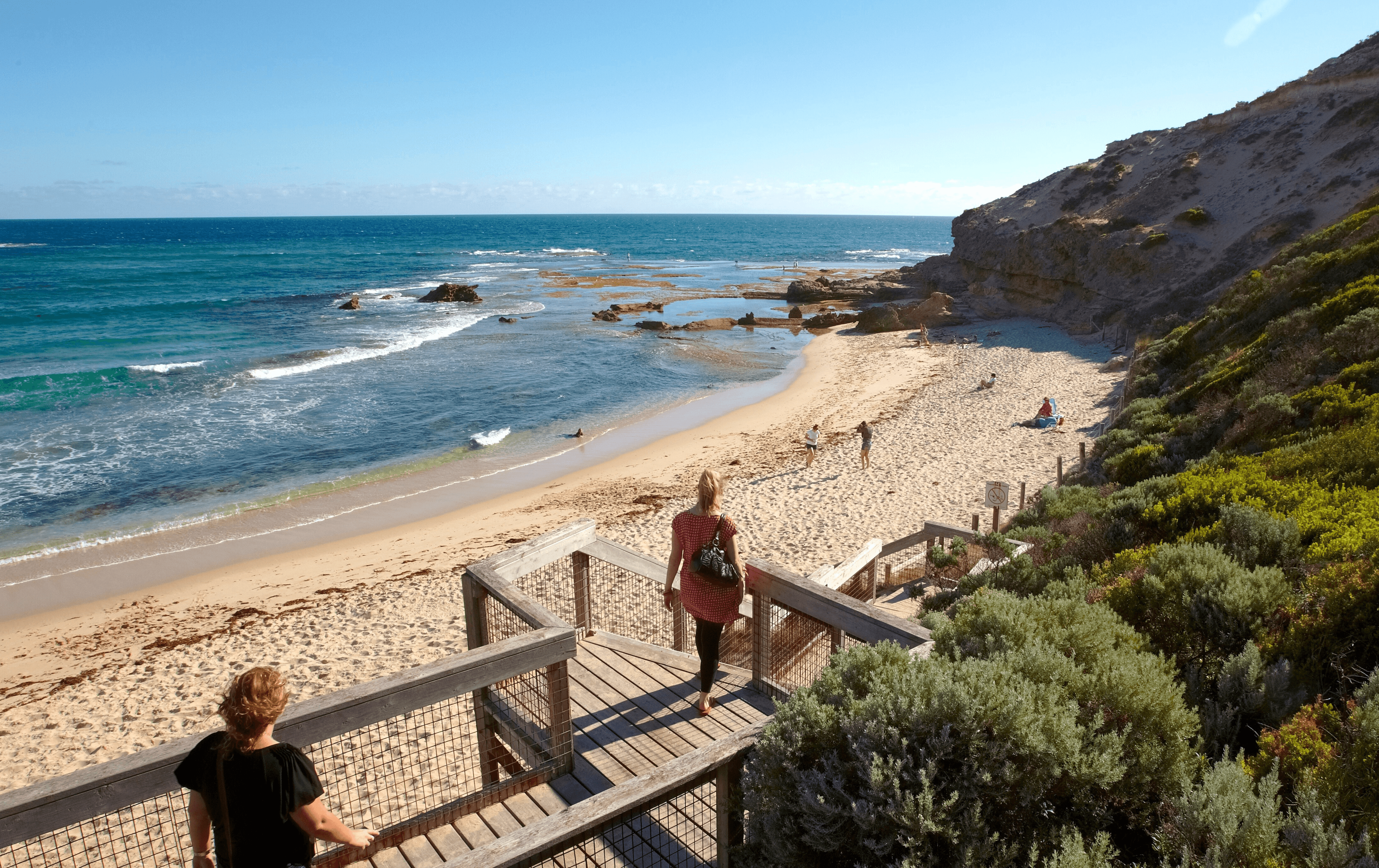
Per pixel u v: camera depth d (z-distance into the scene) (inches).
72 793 115.2
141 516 776.9
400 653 495.2
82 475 880.3
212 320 2026.3
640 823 154.5
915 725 117.5
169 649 527.8
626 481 879.7
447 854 152.1
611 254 5546.3
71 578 649.0
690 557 189.0
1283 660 150.4
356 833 113.0
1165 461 472.1
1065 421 971.3
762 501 768.3
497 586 194.9
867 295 2434.8
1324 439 320.8
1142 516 313.7
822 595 180.9
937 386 1288.1
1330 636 161.3
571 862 148.7
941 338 1761.8
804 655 225.5
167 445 990.4
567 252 5610.2
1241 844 101.7
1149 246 1704.0
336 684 460.8
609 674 218.5
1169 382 784.9
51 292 2534.5
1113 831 121.3
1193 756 126.9
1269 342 570.3
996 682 126.9
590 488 861.2
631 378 1434.5
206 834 108.2
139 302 2315.5
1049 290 1980.8
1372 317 448.1
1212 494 295.6
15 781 391.5
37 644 546.3
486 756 198.8
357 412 1164.5
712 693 206.8
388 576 644.1
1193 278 1579.7
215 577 651.5
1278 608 178.2
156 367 1373.0
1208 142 2036.2
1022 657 139.8
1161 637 186.2
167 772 122.6
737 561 188.2
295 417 1127.0
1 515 771.4
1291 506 262.7
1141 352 1116.5
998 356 1501.0
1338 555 201.9
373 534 741.9
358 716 140.2
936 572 457.7
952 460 848.3
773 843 117.2
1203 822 106.3
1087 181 2230.6
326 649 508.4
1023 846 112.5
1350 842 102.7
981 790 113.0
